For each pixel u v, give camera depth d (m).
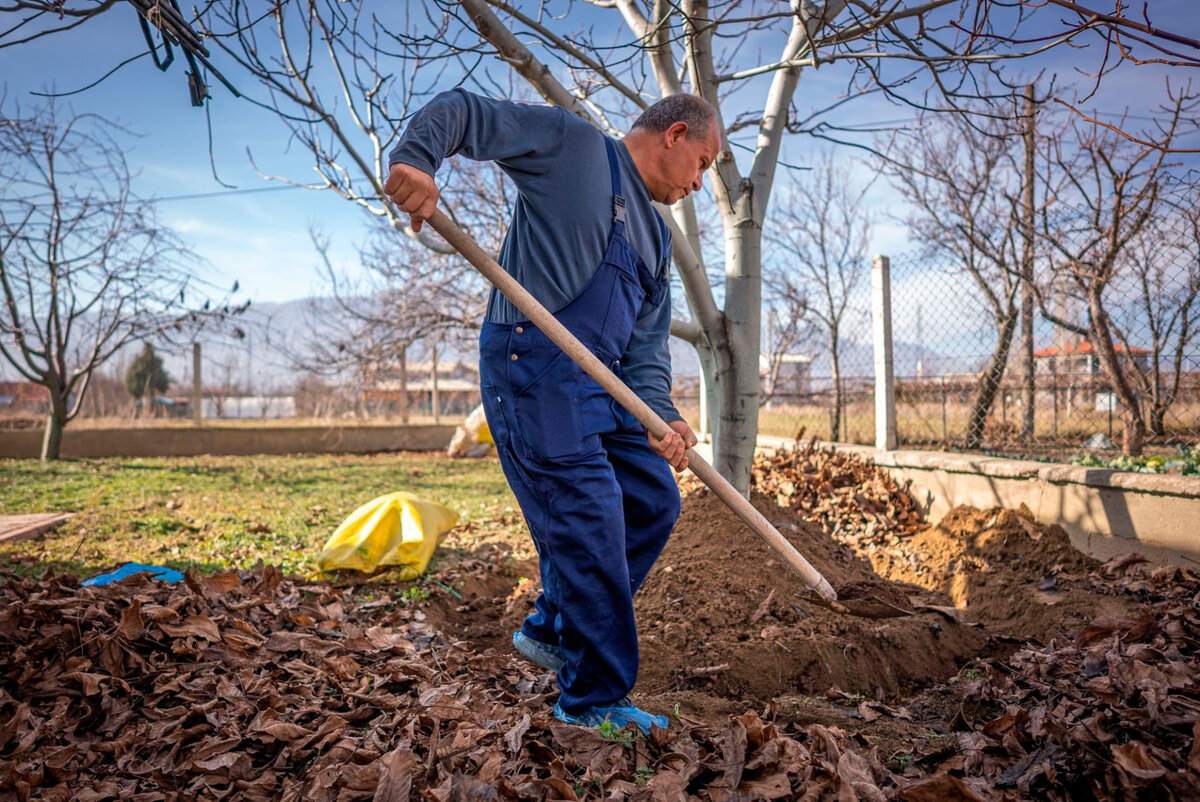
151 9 2.80
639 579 2.54
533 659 2.61
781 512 4.84
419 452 15.62
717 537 4.24
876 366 6.03
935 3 3.14
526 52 3.68
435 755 2.12
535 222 2.28
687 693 3.04
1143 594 3.78
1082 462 5.89
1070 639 3.48
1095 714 2.17
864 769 2.12
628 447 2.49
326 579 4.63
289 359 14.55
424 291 13.02
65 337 12.86
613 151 2.35
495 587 4.89
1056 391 7.00
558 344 2.17
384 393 17.81
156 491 8.91
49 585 3.24
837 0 4.23
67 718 2.57
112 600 3.16
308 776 2.13
